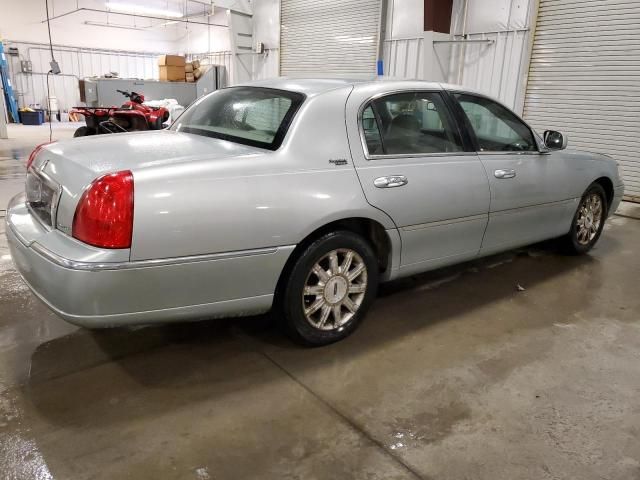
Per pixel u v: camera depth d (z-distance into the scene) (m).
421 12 9.08
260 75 13.23
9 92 16.72
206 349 2.63
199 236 2.08
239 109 2.83
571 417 2.17
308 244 2.46
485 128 3.36
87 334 2.73
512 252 4.52
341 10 10.64
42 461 1.79
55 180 2.20
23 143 11.09
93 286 1.92
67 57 19.02
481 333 2.92
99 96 12.84
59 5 18.36
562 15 7.23
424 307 3.26
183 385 2.30
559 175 3.79
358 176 2.55
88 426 1.99
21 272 2.27
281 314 2.53
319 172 2.43
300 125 2.47
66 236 2.06
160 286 2.05
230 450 1.89
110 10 18.80
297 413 2.12
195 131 2.95
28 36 18.08
